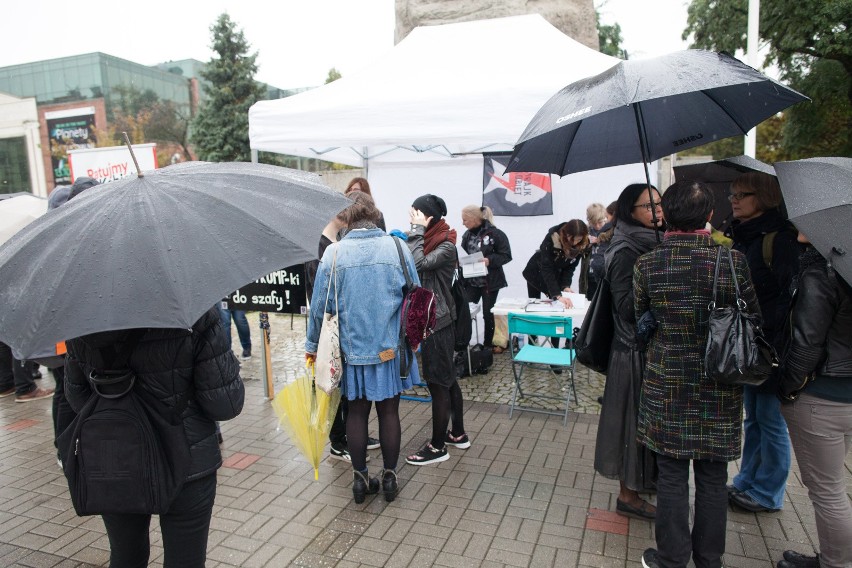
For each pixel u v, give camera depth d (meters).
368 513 3.32
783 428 3.01
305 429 3.11
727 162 3.02
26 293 1.52
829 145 15.94
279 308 4.81
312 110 4.52
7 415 5.27
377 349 3.20
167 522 1.97
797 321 2.24
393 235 3.50
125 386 1.78
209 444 1.97
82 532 3.26
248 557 2.92
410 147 7.05
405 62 4.93
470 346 6.43
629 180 6.64
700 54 2.32
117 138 37.66
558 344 6.05
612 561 2.80
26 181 48.19
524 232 7.05
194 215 1.66
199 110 24.25
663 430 2.37
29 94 48.50
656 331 2.46
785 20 12.70
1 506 3.57
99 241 1.56
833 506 2.38
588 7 7.32
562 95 2.59
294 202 1.89
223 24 23.53
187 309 1.45
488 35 5.12
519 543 2.98
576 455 4.03
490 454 4.07
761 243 2.77
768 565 2.74
